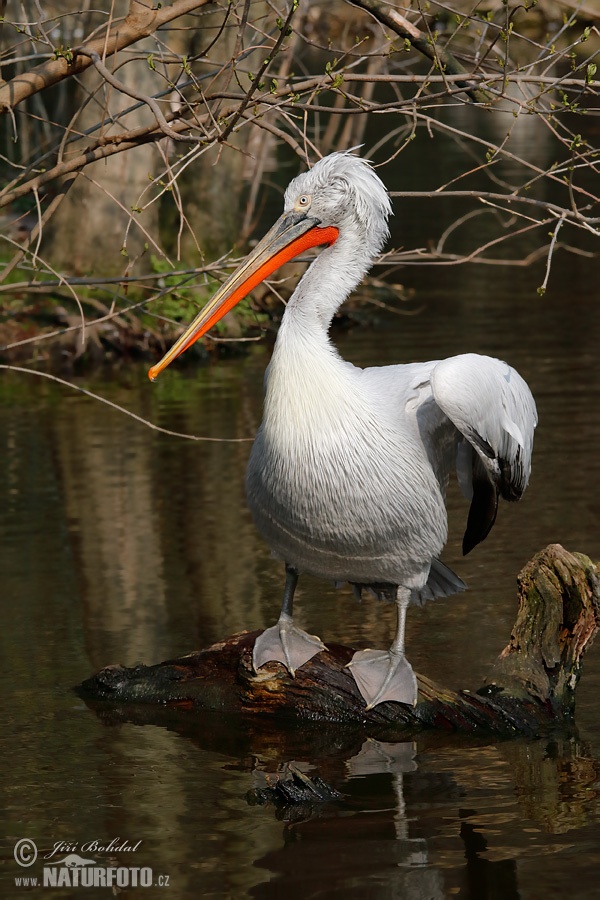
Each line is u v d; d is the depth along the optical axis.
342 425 9.09
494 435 9.60
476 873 6.98
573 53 10.17
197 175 27.34
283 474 9.20
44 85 10.62
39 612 11.95
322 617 11.70
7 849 7.45
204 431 18.77
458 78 10.13
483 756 8.89
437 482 9.69
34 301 25.53
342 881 6.97
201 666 10.20
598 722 9.51
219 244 27.89
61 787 8.34
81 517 15.22
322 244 9.89
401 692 9.59
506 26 9.79
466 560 13.12
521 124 43.06
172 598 12.31
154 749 9.07
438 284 29.81
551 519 14.23
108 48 10.58
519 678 9.77
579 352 22.42
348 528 9.29
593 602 9.72
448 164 37.72
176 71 22.62
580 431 17.67
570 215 9.90
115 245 26.02
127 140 10.66
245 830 7.62
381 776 8.51
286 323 9.30
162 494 16.16
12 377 23.69
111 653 10.84
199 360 24.84
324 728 9.58
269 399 9.28
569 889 6.79
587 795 8.05
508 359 22.03
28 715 9.72
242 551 13.88
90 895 6.86
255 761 8.83
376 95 37.03
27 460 17.88
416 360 22.08
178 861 7.28
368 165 9.83
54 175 10.56
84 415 20.52
